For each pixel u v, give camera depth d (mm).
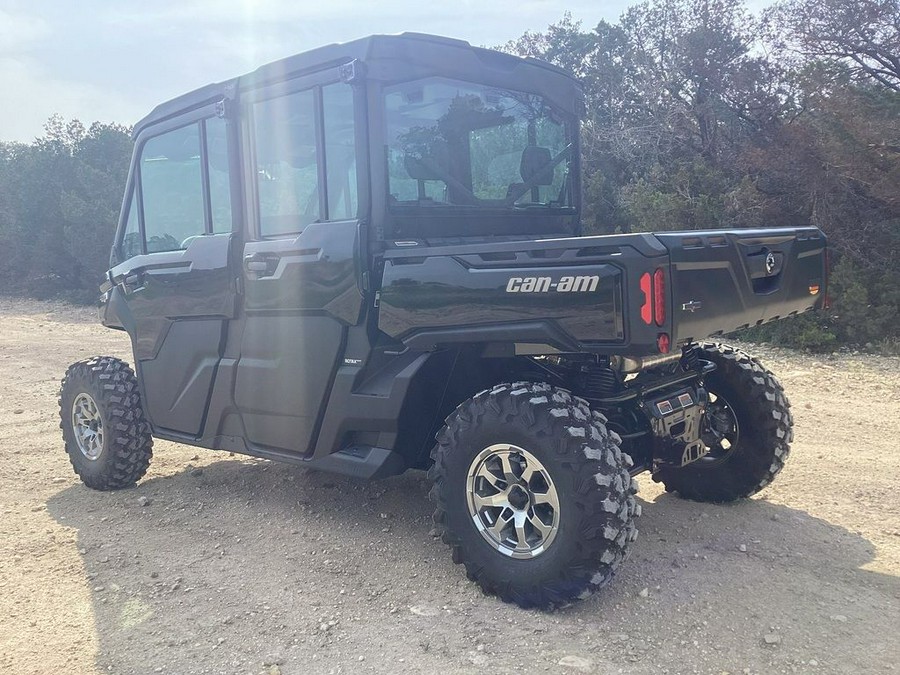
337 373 4227
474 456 3594
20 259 26109
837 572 3740
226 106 4660
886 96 13391
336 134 4188
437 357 3947
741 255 3580
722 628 3230
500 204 4656
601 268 3197
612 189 16828
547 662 3025
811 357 11094
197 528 4734
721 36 16469
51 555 4363
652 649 3092
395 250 3916
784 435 4484
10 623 3553
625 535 3309
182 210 5195
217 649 3266
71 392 5754
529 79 4809
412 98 4176
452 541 3693
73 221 22844
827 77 13742
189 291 4996
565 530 3312
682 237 3236
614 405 3955
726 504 4734
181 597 3775
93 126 26734
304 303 4301
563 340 3354
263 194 4598
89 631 3461
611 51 21266
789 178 13359
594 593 3367
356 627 3396
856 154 12898
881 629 3191
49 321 18984
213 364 4930
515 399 3475
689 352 4418
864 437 6324
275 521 4762
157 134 5320
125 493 5543
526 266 3441
